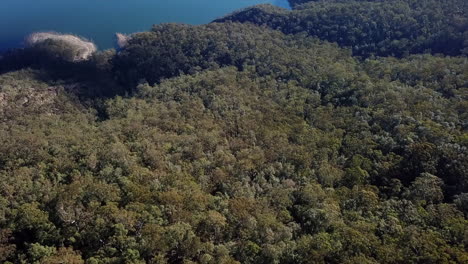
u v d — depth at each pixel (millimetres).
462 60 124750
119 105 123188
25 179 65750
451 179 74000
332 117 102688
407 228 59125
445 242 56344
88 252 52219
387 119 94750
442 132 83125
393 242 56312
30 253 50219
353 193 69875
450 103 100500
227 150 84125
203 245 52781
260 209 63000
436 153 77375
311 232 61469
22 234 55719
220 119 102125
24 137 83875
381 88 111688
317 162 81688
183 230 52906
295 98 115375
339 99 113062
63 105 129875
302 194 69125
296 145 87438
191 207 59375
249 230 57688
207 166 76000
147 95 130500
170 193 59969
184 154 80750
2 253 50625
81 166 71125
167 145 82750
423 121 90312
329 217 61531
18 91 129500
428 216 63312
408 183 75750
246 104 112000
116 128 95250
